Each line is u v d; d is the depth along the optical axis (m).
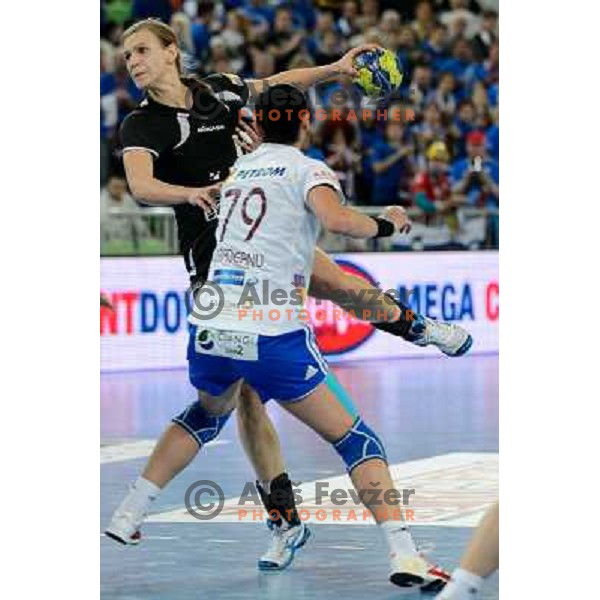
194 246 14.67
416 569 12.94
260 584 13.55
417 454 20.91
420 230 36.16
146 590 13.29
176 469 14.02
